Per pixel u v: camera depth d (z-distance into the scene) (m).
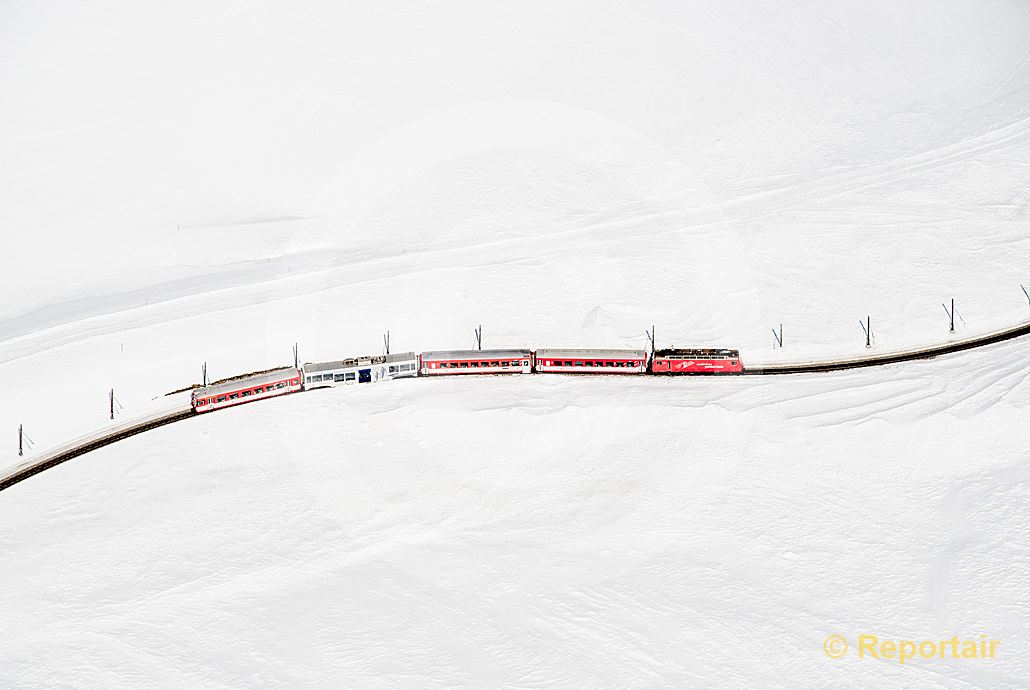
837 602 89.69
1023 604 88.12
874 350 116.12
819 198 140.50
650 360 114.50
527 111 163.38
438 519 98.62
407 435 107.31
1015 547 92.75
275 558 95.44
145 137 159.75
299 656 87.00
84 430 110.94
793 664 85.12
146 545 97.12
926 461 102.31
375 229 140.25
